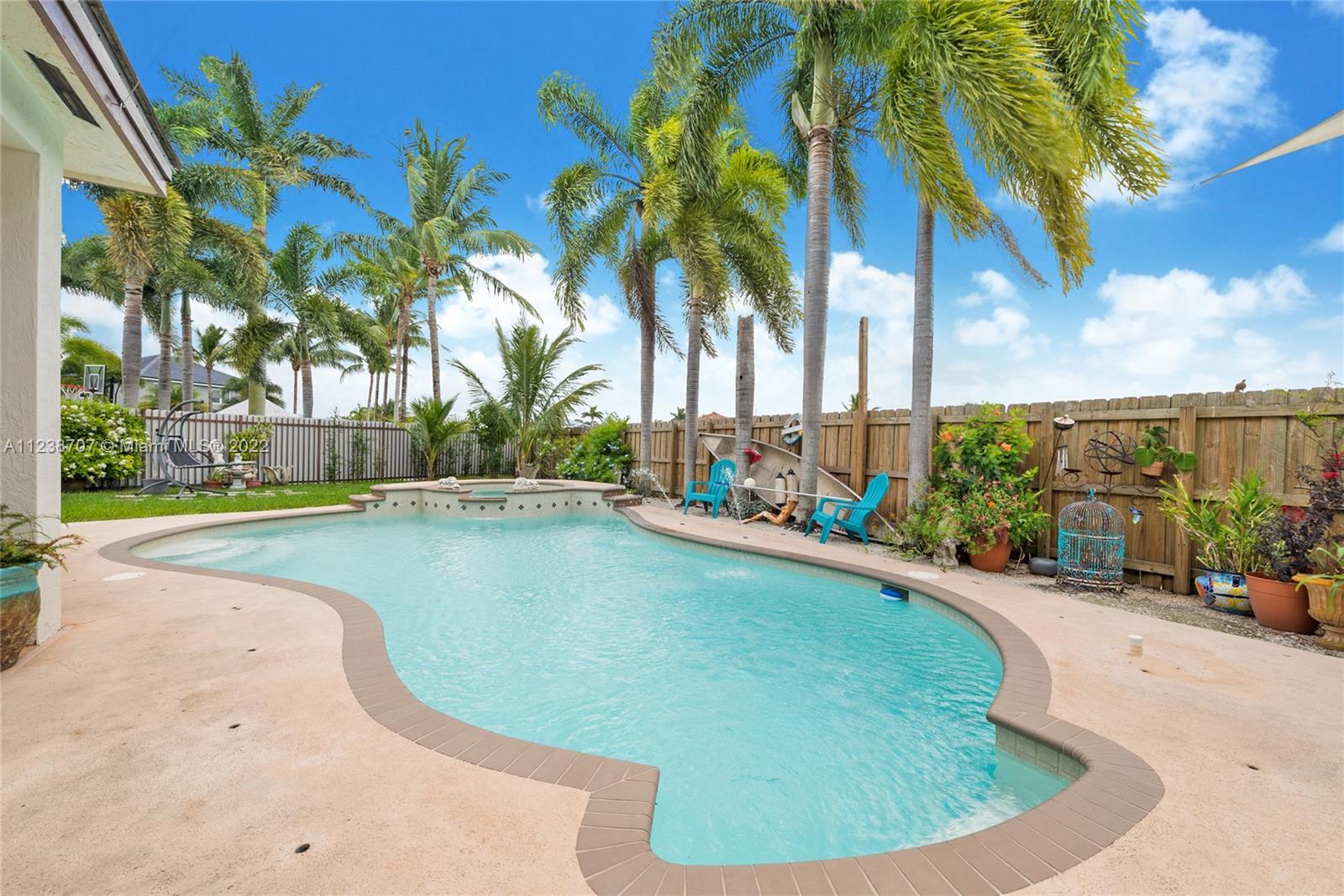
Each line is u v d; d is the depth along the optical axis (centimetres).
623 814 188
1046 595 500
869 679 361
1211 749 236
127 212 1089
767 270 1156
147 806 186
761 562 663
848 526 748
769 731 295
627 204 1204
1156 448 519
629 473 1358
